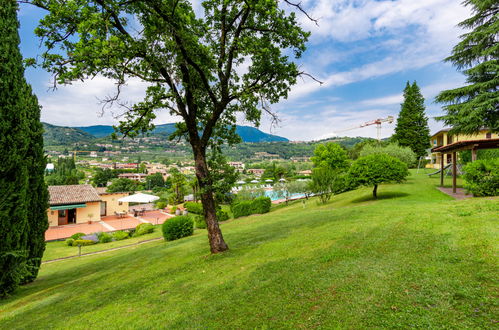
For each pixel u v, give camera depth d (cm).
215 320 391
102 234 1916
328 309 353
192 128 847
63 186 2859
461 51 1617
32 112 889
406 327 286
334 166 4034
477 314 291
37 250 947
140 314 475
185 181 4259
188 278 642
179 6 732
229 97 889
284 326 332
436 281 382
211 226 846
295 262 589
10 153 750
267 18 838
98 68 673
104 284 747
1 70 738
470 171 1195
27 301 722
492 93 1410
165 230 1566
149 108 841
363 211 1180
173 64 749
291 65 887
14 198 785
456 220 713
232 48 842
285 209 2383
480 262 423
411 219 812
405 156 3047
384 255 531
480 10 1527
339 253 588
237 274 595
